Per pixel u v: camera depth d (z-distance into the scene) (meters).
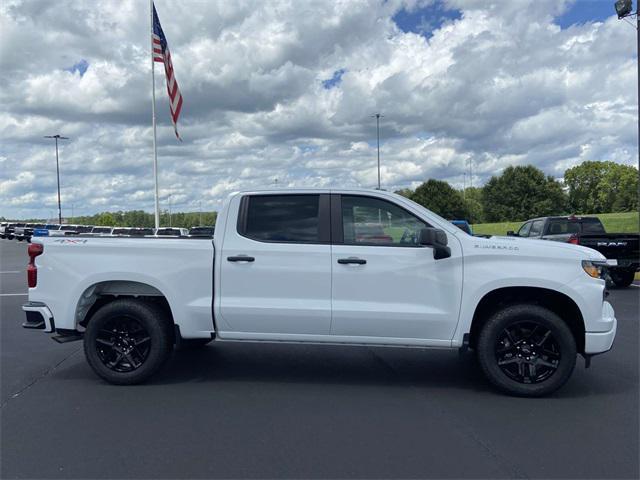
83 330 6.21
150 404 5.19
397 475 3.72
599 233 13.96
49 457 4.00
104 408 5.07
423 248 5.46
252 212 5.75
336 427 4.59
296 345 7.78
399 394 5.50
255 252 5.60
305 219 5.68
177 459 3.97
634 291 13.20
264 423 4.68
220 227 5.75
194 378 6.09
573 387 5.70
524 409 5.04
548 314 5.26
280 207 5.74
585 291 5.24
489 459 3.97
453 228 5.55
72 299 5.82
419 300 5.43
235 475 3.72
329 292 5.52
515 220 90.06
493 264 5.34
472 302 5.35
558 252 5.34
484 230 58.53
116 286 5.96
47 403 5.21
